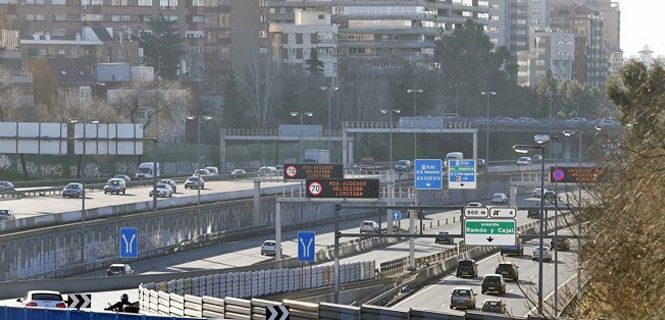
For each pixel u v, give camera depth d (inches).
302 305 6245.1
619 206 5502.0
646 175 5280.5
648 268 5039.4
